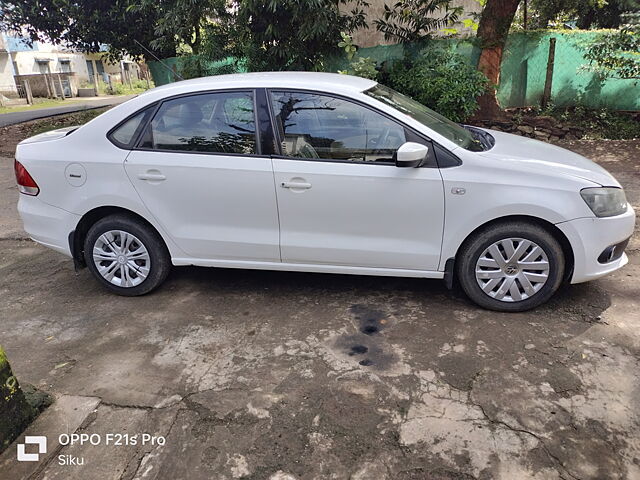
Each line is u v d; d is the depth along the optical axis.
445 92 8.27
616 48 8.70
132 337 3.41
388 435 2.46
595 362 2.94
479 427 2.48
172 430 2.55
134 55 12.20
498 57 9.02
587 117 9.34
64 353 3.26
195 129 3.63
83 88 34.47
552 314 3.48
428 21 9.04
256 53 8.96
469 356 3.05
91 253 3.92
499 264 3.43
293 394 2.78
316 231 3.56
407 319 3.50
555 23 12.95
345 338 3.30
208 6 8.90
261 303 3.81
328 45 9.07
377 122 3.43
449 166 3.33
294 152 3.50
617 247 3.43
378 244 3.51
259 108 3.55
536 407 2.60
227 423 2.58
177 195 3.65
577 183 3.26
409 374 2.91
